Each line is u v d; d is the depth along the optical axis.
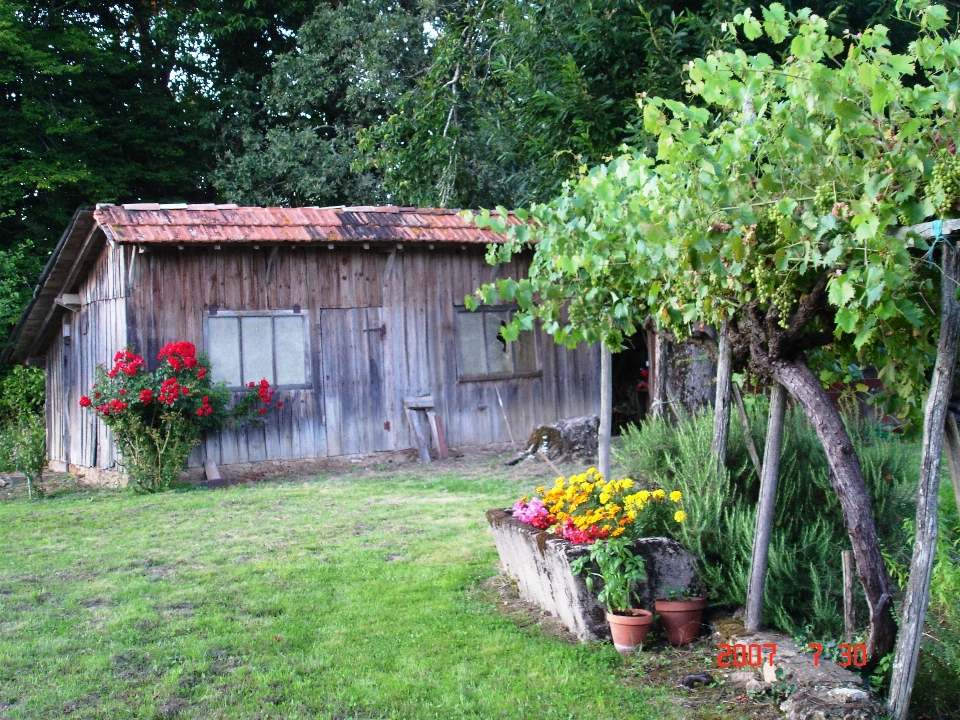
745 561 4.99
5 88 21.20
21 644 4.96
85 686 4.41
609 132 11.17
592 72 11.73
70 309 13.37
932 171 3.41
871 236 3.21
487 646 4.82
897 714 3.64
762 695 4.07
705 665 4.47
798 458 5.59
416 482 10.48
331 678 4.47
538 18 12.33
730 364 5.16
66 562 6.83
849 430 5.96
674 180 4.38
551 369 13.66
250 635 5.07
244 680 4.46
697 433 6.00
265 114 23.97
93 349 12.50
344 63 22.41
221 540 7.48
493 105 16.12
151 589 6.00
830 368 5.28
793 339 4.16
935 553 4.04
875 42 3.57
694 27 10.86
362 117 21.66
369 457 12.30
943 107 3.52
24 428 11.33
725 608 5.03
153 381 10.55
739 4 10.45
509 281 5.94
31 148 20.75
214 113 22.91
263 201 21.88
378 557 6.75
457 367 12.96
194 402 10.59
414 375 12.68
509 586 5.91
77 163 21.00
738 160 4.05
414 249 12.73
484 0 14.35
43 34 21.31
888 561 4.76
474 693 4.22
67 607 5.67
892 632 4.00
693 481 5.45
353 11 22.12
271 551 7.03
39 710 4.13
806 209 3.74
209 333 11.38
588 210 5.50
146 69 23.62
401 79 21.42
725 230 4.06
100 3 23.98
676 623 4.73
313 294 12.06
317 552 6.96
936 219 3.66
